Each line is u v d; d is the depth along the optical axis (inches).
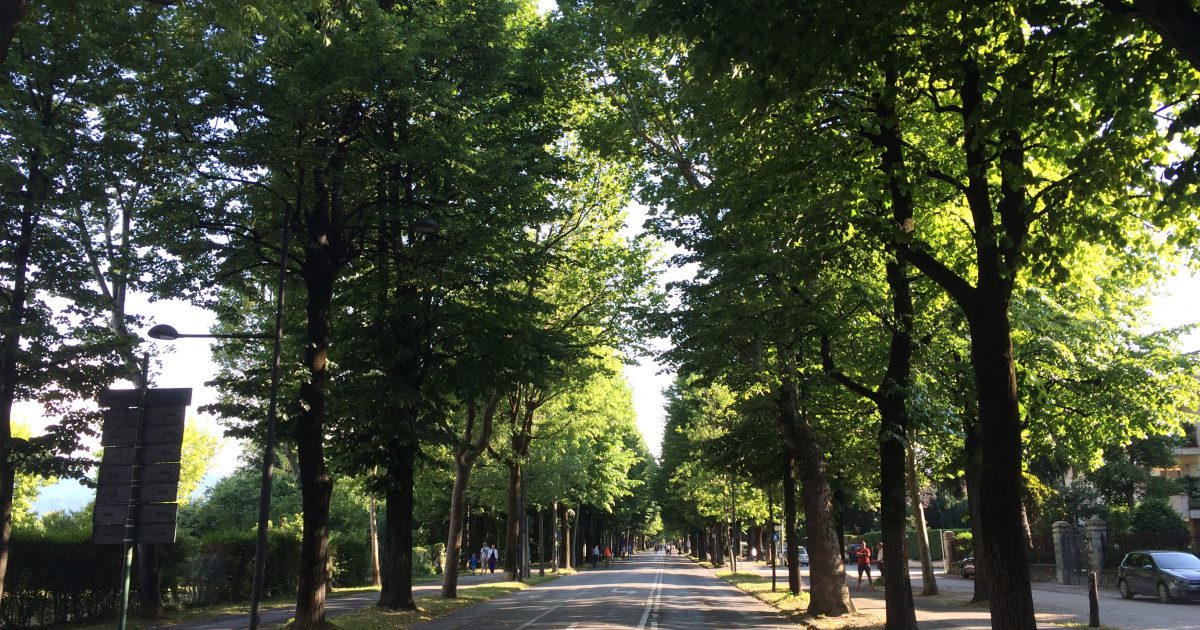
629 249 1124.5
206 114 637.3
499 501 1817.2
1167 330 938.1
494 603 1070.4
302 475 682.8
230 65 623.5
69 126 662.5
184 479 1849.2
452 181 732.7
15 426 1389.0
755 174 513.7
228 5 489.7
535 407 1523.1
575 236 1141.1
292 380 655.1
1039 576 1444.4
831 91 454.6
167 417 369.7
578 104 903.7
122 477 364.8
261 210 716.0
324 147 666.8
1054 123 395.9
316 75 632.4
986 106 390.6
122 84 661.3
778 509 1870.1
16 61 611.2
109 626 784.3
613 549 4694.9
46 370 646.5
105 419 371.2
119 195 740.0
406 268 779.4
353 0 634.2
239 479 2160.4
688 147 731.4
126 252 725.9
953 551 2151.8
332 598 1200.2
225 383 710.5
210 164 670.5
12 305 644.1
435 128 705.0
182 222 676.1
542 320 990.4
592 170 1082.1
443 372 836.6
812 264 502.9
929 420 632.4
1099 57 360.5
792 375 737.6
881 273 642.2
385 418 780.6
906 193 448.5
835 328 618.5
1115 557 1279.5
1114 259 619.5
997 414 393.1
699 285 725.9
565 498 2006.6
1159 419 906.7
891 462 595.8
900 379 589.6
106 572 850.8
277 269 762.8
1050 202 414.3
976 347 406.9
